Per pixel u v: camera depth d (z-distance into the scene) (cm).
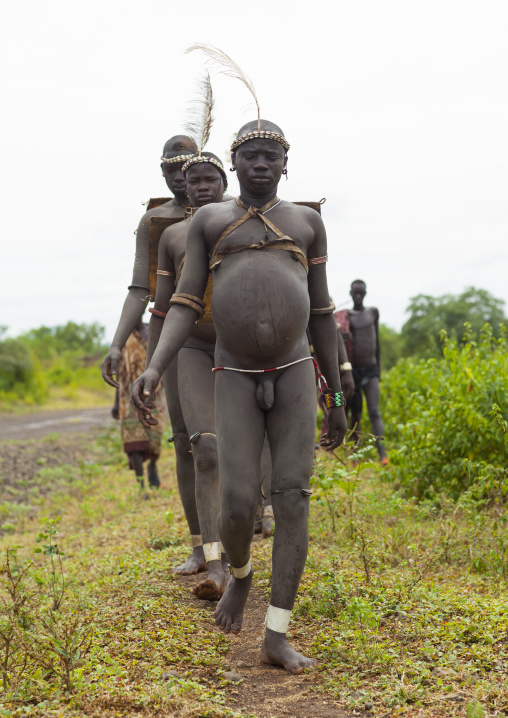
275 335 384
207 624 439
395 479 807
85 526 880
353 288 1068
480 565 517
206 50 415
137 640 404
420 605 436
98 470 1341
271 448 394
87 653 379
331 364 431
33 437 2181
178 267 514
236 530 385
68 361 7088
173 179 591
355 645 388
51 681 353
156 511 852
